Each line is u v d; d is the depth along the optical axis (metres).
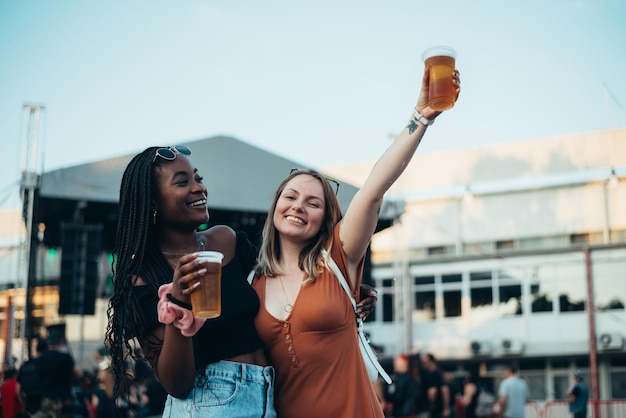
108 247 16.33
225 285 2.87
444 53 2.72
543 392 26.11
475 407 14.91
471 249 27.75
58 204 13.32
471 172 27.42
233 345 2.76
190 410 2.67
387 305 28.31
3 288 23.48
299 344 2.84
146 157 2.87
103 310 21.25
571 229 26.38
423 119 2.78
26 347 12.98
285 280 2.96
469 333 27.20
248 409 2.70
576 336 25.64
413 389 10.52
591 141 25.52
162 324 2.70
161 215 2.86
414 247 28.58
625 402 21.23
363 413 2.83
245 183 12.45
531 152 26.53
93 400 9.58
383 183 2.86
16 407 7.65
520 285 26.73
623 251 25.20
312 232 2.97
